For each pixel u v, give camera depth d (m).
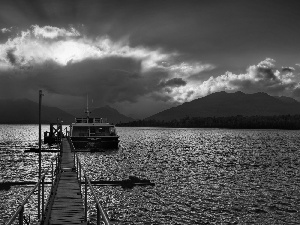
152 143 119.75
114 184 33.62
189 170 49.97
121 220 24.44
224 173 47.31
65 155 41.41
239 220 24.77
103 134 67.31
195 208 27.61
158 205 28.27
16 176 42.12
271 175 45.91
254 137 178.62
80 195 18.59
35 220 22.78
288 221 24.69
